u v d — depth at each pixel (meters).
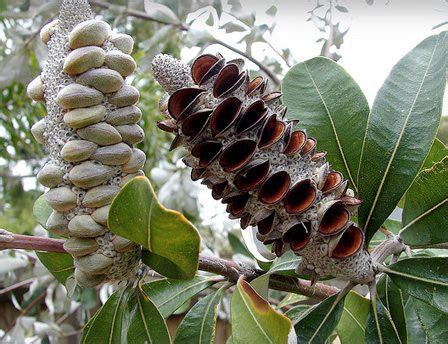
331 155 0.35
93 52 0.28
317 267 0.30
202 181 0.29
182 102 0.27
